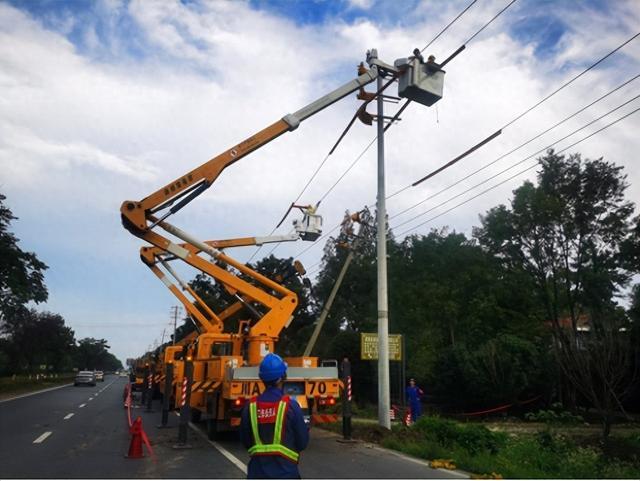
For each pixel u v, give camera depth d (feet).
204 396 47.75
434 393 88.48
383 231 49.34
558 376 80.48
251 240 61.46
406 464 32.53
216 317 59.62
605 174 99.71
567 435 56.95
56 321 216.54
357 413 72.38
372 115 51.44
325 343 113.50
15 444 40.50
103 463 32.53
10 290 110.11
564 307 106.52
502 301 105.91
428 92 47.78
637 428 67.15
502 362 79.20
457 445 37.96
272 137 49.19
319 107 50.72
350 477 28.50
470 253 115.03
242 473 29.66
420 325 99.04
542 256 101.65
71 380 259.80
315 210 65.51
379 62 52.85
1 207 107.65
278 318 48.78
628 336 67.67
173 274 59.36
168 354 72.90
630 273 102.53
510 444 42.14
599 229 100.22
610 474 35.35
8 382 152.56
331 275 133.49
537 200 98.99
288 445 13.21
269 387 13.93
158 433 47.85
